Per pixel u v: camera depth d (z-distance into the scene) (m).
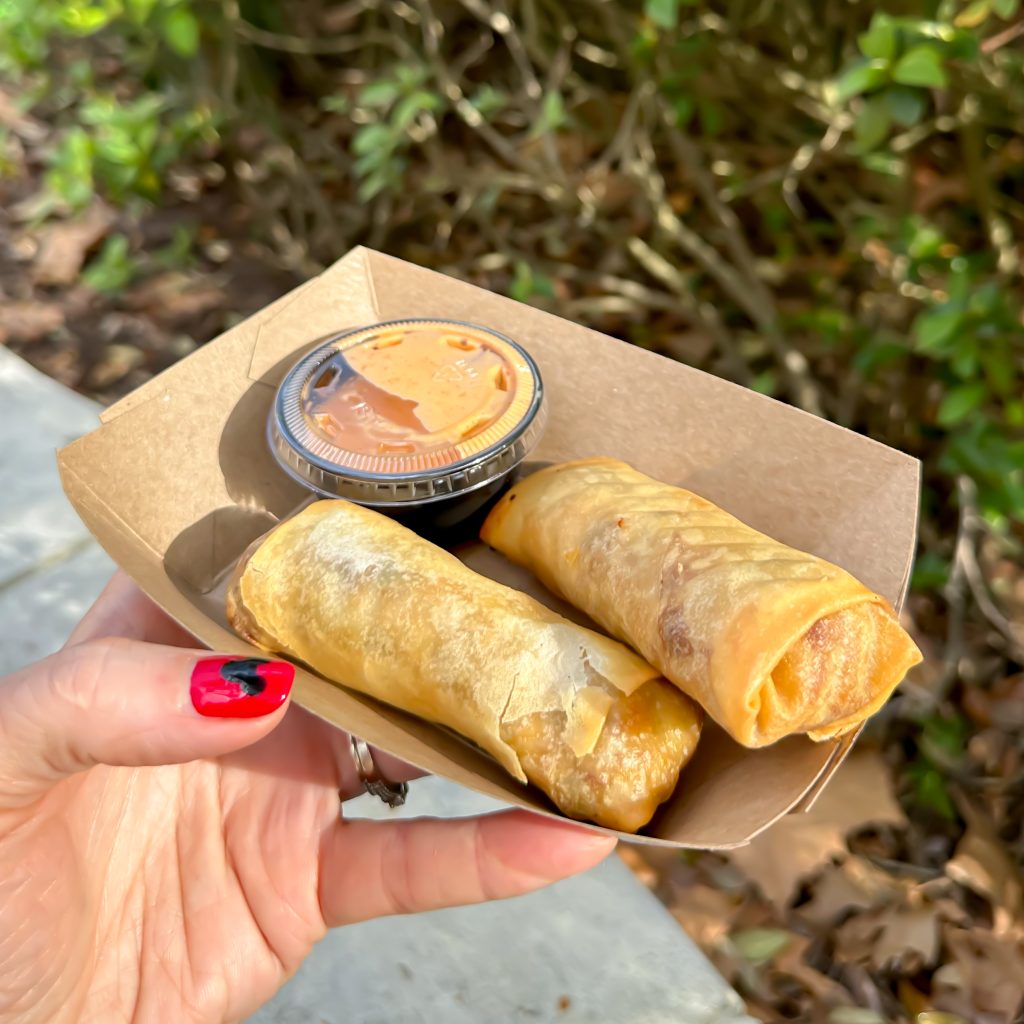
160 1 0.47
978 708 0.37
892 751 0.36
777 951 0.32
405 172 0.56
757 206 0.52
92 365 0.51
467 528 0.26
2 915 0.19
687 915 0.33
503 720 0.19
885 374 0.43
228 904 0.24
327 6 0.61
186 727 0.18
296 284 0.55
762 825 0.17
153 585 0.21
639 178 0.47
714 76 0.47
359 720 0.19
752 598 0.18
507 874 0.21
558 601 0.24
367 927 0.29
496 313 0.26
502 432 0.24
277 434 0.24
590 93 0.51
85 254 0.58
